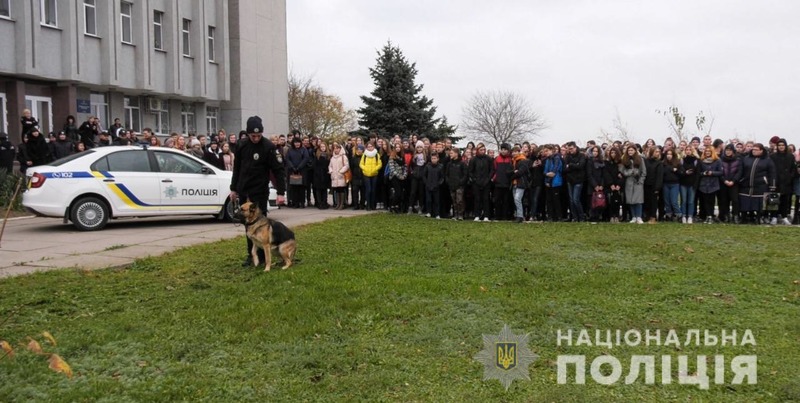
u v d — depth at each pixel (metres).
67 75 21.77
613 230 12.88
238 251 9.45
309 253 9.41
